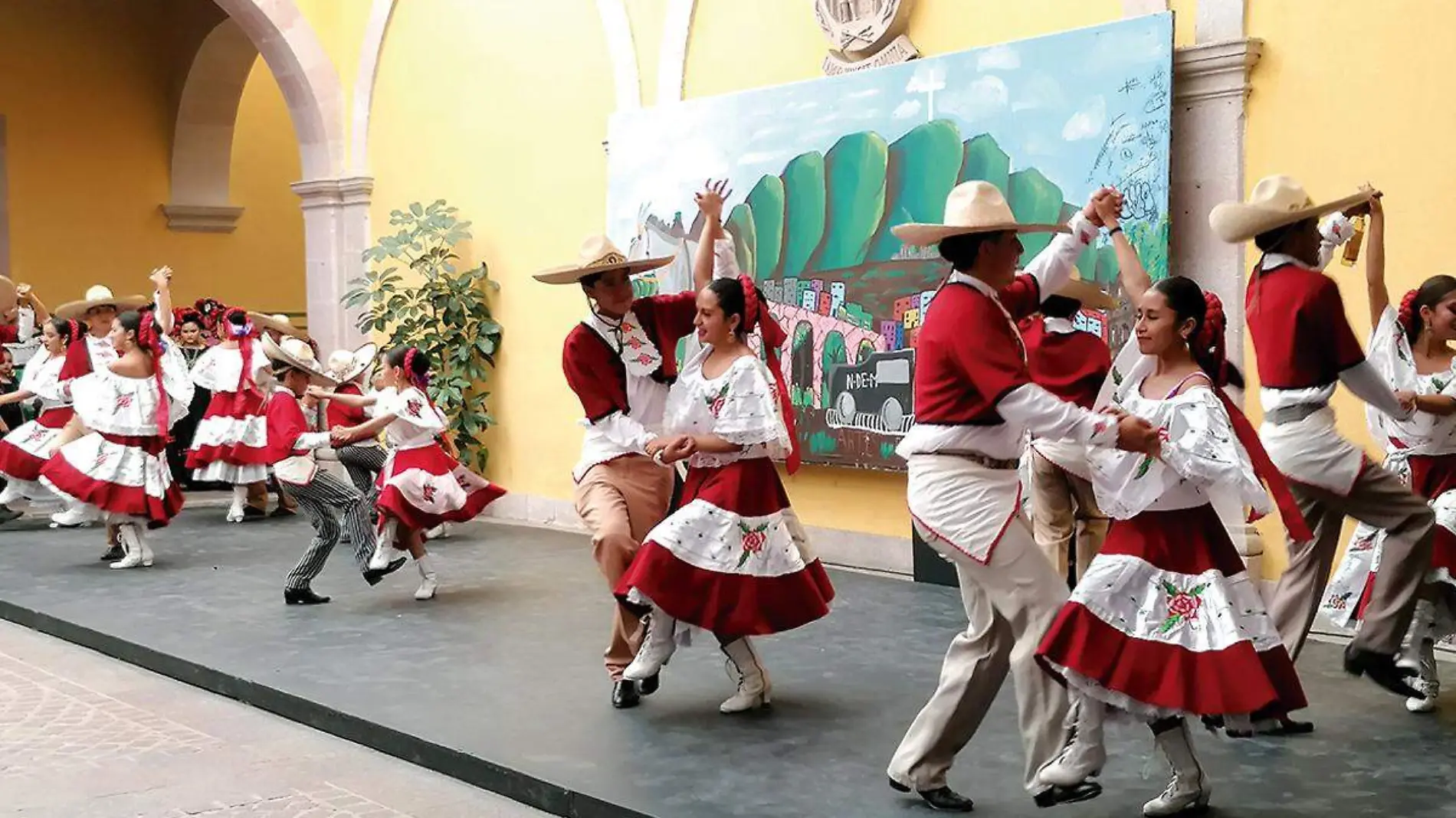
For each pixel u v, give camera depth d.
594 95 10.05
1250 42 6.46
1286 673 3.70
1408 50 6.03
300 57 12.12
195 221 15.91
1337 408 6.24
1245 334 6.57
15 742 5.18
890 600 7.26
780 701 5.33
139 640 6.51
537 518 10.62
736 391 4.84
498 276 10.94
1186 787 3.90
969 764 4.46
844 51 8.18
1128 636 3.70
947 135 7.59
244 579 8.13
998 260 3.88
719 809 4.07
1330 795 4.09
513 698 5.41
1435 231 5.98
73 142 15.27
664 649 5.08
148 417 8.55
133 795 4.54
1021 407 3.68
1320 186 6.33
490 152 10.95
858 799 4.16
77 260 15.31
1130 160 6.79
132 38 15.56
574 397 10.32
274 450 7.23
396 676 5.77
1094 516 5.80
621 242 9.54
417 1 11.49
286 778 4.73
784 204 8.45
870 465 8.01
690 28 9.23
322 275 12.37
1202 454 3.62
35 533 10.14
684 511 4.96
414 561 8.70
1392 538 4.74
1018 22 7.41
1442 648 5.95
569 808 4.28
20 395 10.37
